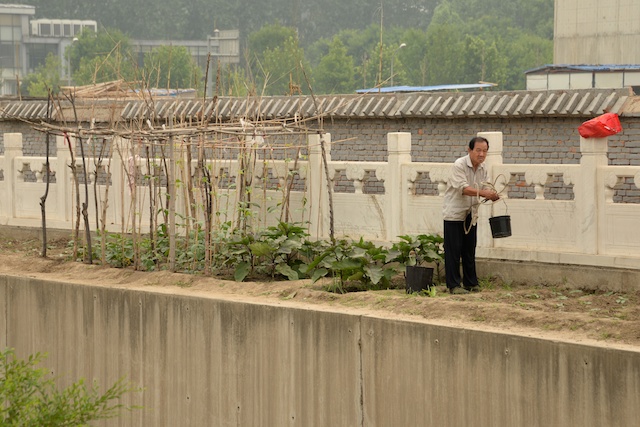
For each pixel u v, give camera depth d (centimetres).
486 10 10788
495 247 1414
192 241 1630
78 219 1670
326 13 10912
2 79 8675
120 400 1457
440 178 1464
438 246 1427
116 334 1461
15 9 10388
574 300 1271
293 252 1535
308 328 1263
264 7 10675
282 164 1638
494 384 1112
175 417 1401
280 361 1291
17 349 1590
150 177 1633
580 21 4669
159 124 2370
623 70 4069
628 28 4556
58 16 11006
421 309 1238
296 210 1609
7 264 1680
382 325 1200
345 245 1484
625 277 1298
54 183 1917
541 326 1144
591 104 2058
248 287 1430
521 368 1091
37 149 2881
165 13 10538
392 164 1506
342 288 1416
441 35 8300
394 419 1196
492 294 1316
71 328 1518
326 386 1252
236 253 1502
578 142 2100
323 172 1575
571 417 1057
